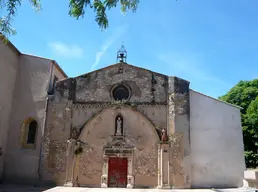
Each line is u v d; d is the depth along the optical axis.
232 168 23.20
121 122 23.92
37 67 26.03
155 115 23.73
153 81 24.67
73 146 23.31
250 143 35.66
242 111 39.19
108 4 8.09
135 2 8.16
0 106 23.25
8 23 9.16
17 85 25.59
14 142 23.98
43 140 23.73
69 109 24.39
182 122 23.30
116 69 25.38
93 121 24.05
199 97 24.64
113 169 22.95
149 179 22.23
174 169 22.08
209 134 23.78
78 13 7.97
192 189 21.42
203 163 23.03
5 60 24.19
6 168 23.31
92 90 24.86
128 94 24.78
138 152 23.02
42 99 24.97
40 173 22.86
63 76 29.66
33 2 8.42
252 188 15.40
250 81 41.59
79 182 22.61
